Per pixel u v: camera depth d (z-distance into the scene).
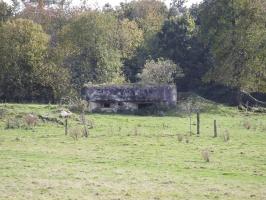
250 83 127.38
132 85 121.12
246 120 98.25
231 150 63.38
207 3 140.00
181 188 40.84
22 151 60.41
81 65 144.00
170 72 136.75
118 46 160.38
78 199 36.84
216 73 133.25
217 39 131.12
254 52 125.94
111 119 98.56
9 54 132.38
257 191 40.47
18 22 134.12
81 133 77.38
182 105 117.56
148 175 46.03
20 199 36.59
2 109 98.19
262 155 59.56
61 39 142.75
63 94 135.12
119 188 40.34
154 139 73.62
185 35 154.75
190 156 58.44
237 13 130.12
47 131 82.56
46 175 44.91
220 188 41.12
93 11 157.50
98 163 52.78
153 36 161.50
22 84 134.50
